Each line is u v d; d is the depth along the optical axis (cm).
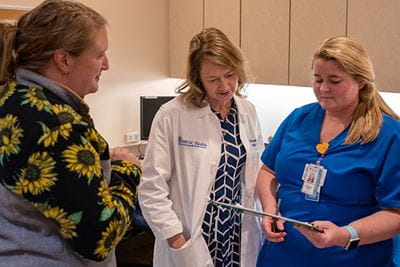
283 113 372
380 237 146
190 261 185
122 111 394
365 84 152
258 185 183
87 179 100
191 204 187
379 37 274
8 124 100
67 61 105
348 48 149
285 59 325
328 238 142
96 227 101
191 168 187
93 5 364
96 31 106
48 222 106
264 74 340
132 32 390
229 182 192
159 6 404
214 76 177
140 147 407
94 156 103
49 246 106
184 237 188
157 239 197
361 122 152
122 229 109
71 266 109
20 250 106
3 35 105
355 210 152
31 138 98
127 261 386
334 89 150
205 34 180
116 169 122
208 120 190
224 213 189
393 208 146
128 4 384
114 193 114
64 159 98
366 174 149
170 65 414
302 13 311
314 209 156
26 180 98
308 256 160
